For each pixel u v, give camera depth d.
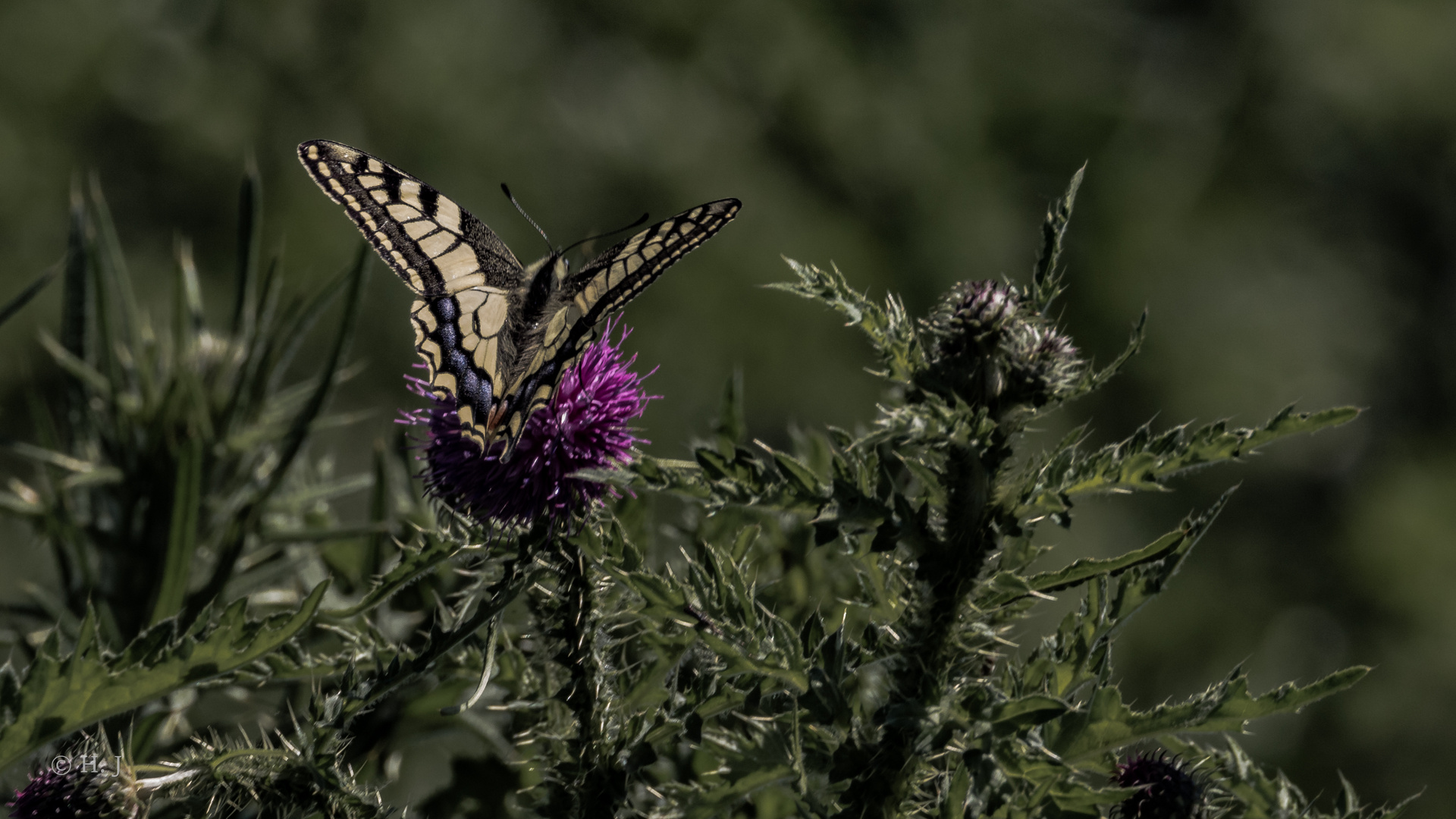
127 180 20.44
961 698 4.32
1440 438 25.70
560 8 23.11
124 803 4.40
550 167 22.19
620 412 5.07
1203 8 27.89
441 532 4.87
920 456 4.84
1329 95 25.73
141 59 20.53
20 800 4.45
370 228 5.96
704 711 4.39
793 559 5.85
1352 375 25.33
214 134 20.30
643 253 6.01
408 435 5.98
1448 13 26.47
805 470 4.48
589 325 5.34
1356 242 26.84
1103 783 4.84
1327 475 24.81
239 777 4.39
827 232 22.19
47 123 19.98
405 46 21.41
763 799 5.03
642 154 22.50
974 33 25.66
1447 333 26.59
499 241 6.29
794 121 23.27
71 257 6.09
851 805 4.21
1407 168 26.52
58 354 6.06
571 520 4.76
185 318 6.46
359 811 4.38
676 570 5.75
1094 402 23.12
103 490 6.03
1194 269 24.55
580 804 4.51
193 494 5.47
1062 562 20.16
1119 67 27.25
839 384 21.56
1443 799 21.14
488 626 4.81
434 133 21.33
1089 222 24.31
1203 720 4.26
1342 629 23.03
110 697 4.35
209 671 4.39
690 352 20.72
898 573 4.89
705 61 23.55
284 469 5.71
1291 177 26.64
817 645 4.40
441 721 5.55
